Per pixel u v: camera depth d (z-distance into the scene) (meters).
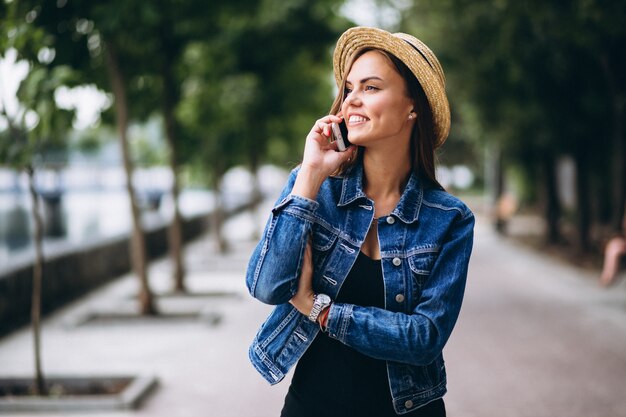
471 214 1.80
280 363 1.80
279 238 1.67
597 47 9.65
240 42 11.76
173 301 9.73
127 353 6.67
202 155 14.53
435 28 13.40
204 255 15.28
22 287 8.42
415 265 1.74
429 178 1.85
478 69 13.21
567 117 13.27
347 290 1.76
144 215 28.89
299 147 20.27
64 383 5.57
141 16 7.01
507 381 5.67
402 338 1.64
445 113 1.79
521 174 26.86
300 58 13.05
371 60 1.74
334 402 1.76
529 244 17.48
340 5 11.80
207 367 6.15
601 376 5.79
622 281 10.62
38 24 7.01
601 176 17.03
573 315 8.45
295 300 1.71
